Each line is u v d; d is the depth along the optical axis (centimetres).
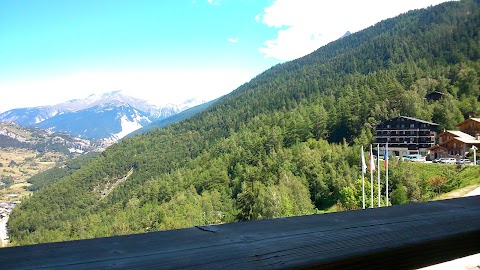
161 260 43
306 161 3803
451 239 59
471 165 2872
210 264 43
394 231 58
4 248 44
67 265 40
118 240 49
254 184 3647
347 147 3950
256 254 47
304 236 53
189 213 3759
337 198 3142
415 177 2697
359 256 50
